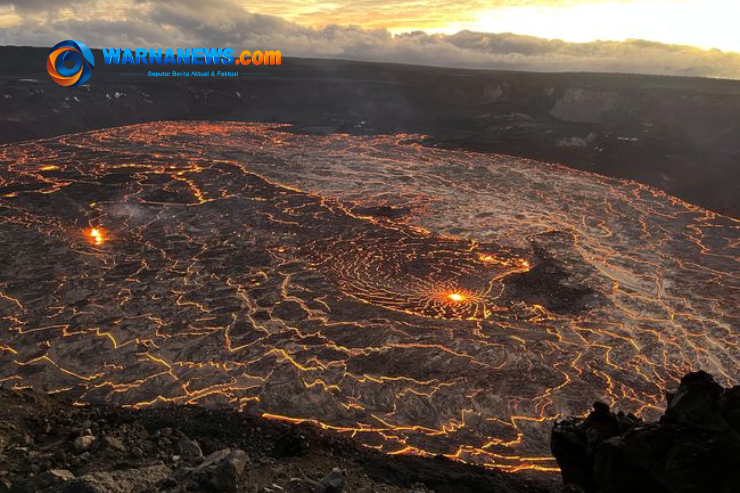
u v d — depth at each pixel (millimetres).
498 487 7531
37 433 6484
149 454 6195
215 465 5414
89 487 4570
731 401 4930
